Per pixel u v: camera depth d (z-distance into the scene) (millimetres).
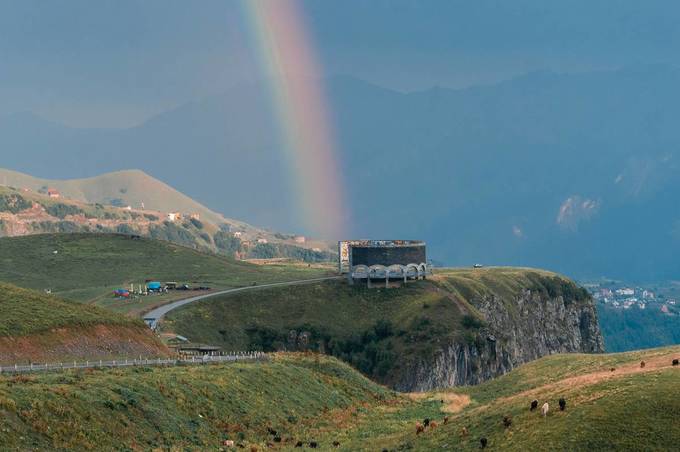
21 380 159625
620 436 128250
